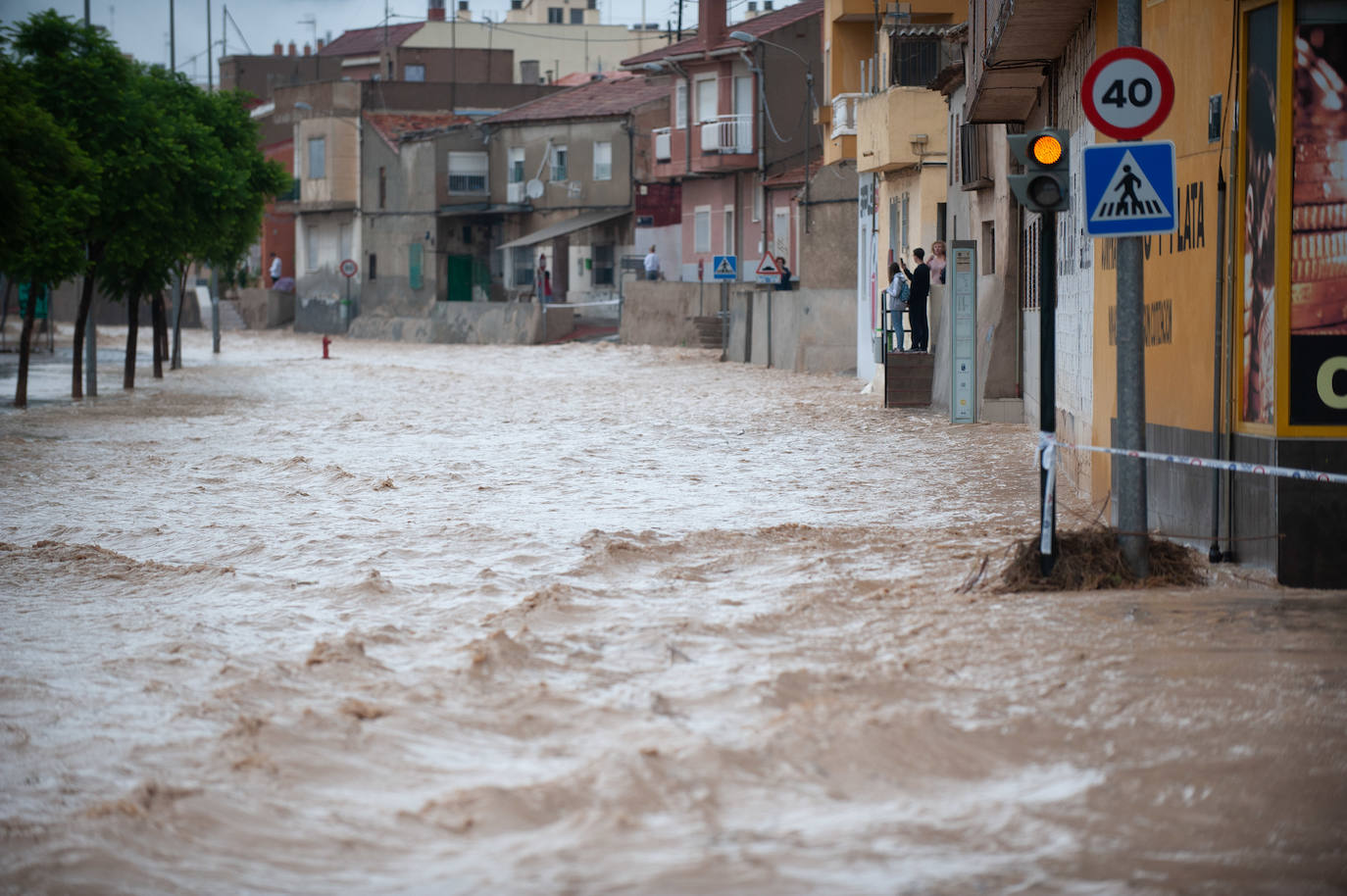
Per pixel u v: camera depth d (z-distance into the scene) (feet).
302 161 418.92
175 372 234.38
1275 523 50.98
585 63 554.05
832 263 245.45
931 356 144.56
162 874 26.25
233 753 33.04
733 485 87.30
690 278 327.06
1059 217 92.73
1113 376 70.28
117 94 157.79
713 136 305.73
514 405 159.43
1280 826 27.71
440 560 61.77
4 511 79.20
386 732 34.71
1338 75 49.93
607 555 60.29
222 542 68.13
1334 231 50.14
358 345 359.25
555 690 38.50
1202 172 56.75
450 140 376.07
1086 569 51.29
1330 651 40.60
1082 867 25.79
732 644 43.70
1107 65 50.90
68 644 46.26
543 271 345.51
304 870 26.37
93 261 166.20
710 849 26.55
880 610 48.14
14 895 25.45
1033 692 36.86
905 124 175.63
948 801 29.27
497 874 25.68
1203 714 34.78
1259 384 52.34
